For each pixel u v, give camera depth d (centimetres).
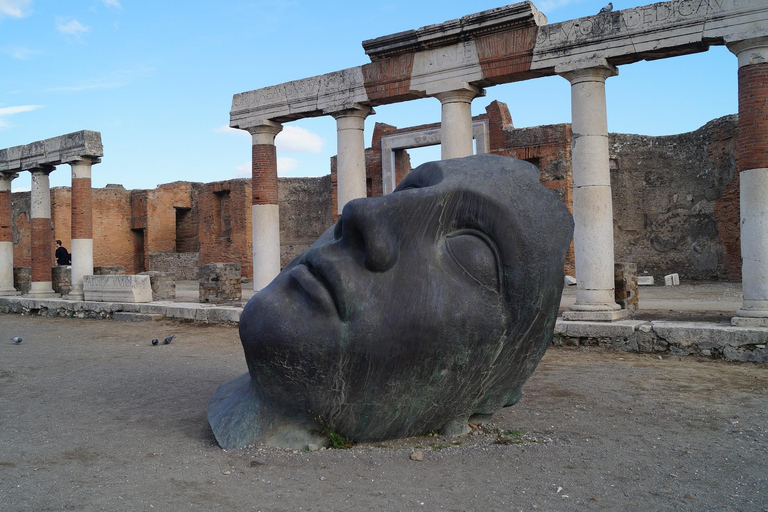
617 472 420
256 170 1370
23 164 1841
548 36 992
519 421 549
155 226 3256
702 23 864
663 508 359
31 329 1427
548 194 460
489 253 445
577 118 978
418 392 455
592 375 752
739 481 403
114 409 643
